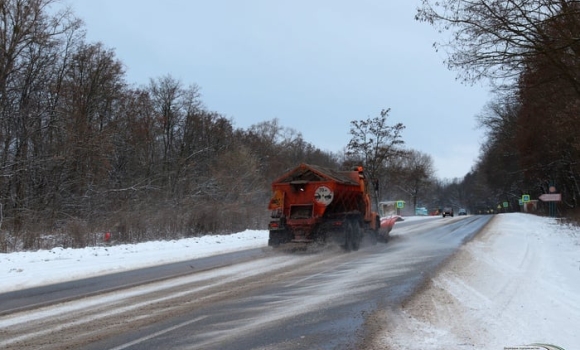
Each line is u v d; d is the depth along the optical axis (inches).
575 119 759.1
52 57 1306.6
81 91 1430.9
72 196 1179.9
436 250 681.0
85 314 332.5
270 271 516.4
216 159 1818.4
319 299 358.9
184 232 1107.3
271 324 290.8
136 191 1294.3
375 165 2160.4
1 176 1010.7
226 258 660.7
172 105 2011.6
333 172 765.3
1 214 940.0
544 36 449.7
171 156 1857.8
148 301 371.9
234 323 295.3
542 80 522.6
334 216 717.3
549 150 1828.2
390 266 524.4
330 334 265.4
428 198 5088.6
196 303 358.0
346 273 483.5
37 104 1248.2
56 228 954.1
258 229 1289.4
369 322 287.3
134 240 971.9
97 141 1272.1
